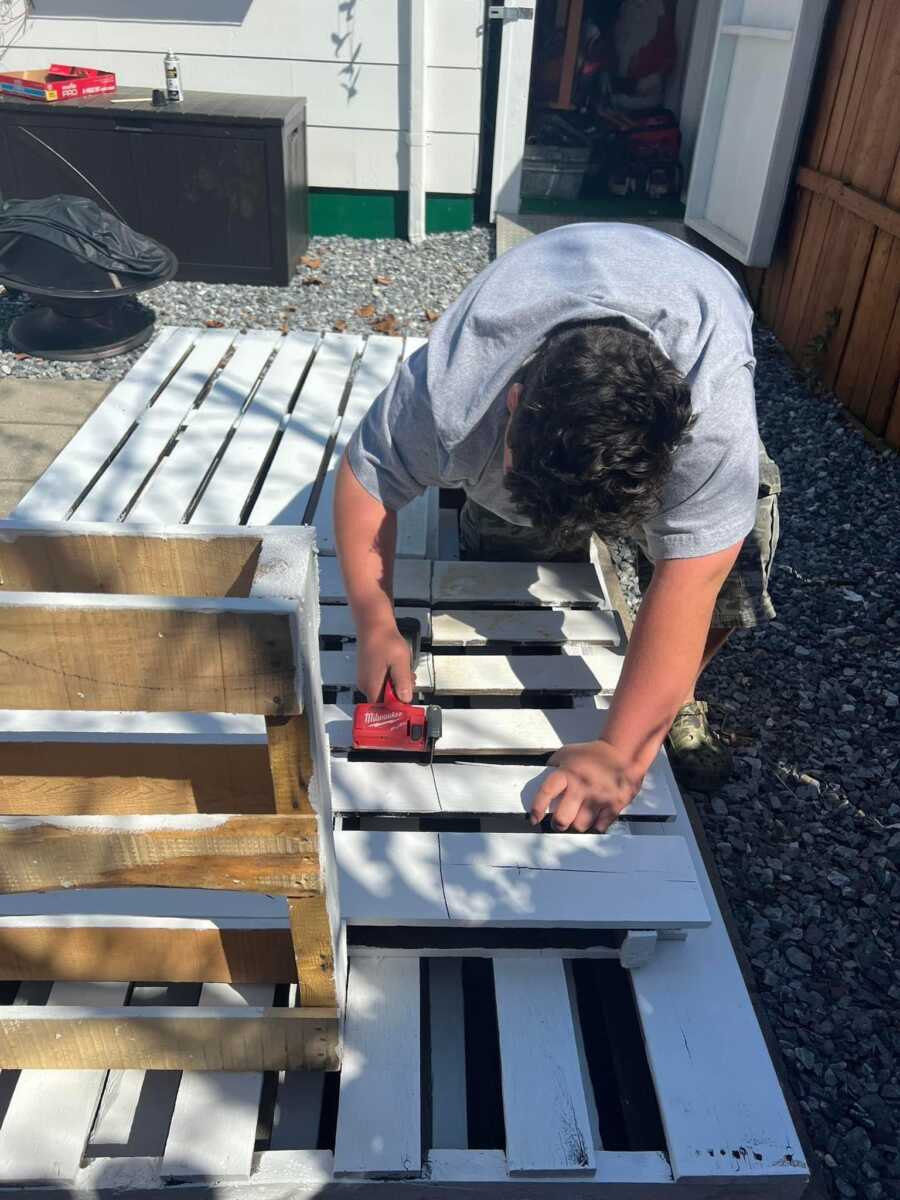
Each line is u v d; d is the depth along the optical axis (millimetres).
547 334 1385
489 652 2268
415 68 5129
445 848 1617
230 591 1169
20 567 1158
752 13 4656
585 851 1620
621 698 1576
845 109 3977
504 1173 1303
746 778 2203
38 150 4633
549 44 6227
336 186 5574
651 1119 1442
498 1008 1478
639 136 6156
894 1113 1580
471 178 5629
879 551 3080
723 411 1394
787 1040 1678
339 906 1455
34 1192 1287
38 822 1133
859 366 3834
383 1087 1367
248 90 5254
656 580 1526
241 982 1425
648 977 1533
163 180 4703
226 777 1136
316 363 3424
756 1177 1295
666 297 1434
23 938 1334
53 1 5051
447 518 2801
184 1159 1279
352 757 1845
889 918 1901
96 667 998
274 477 2695
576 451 1131
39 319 4098
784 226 4574
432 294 5031
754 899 1931
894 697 2459
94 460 2760
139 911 1421
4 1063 1354
